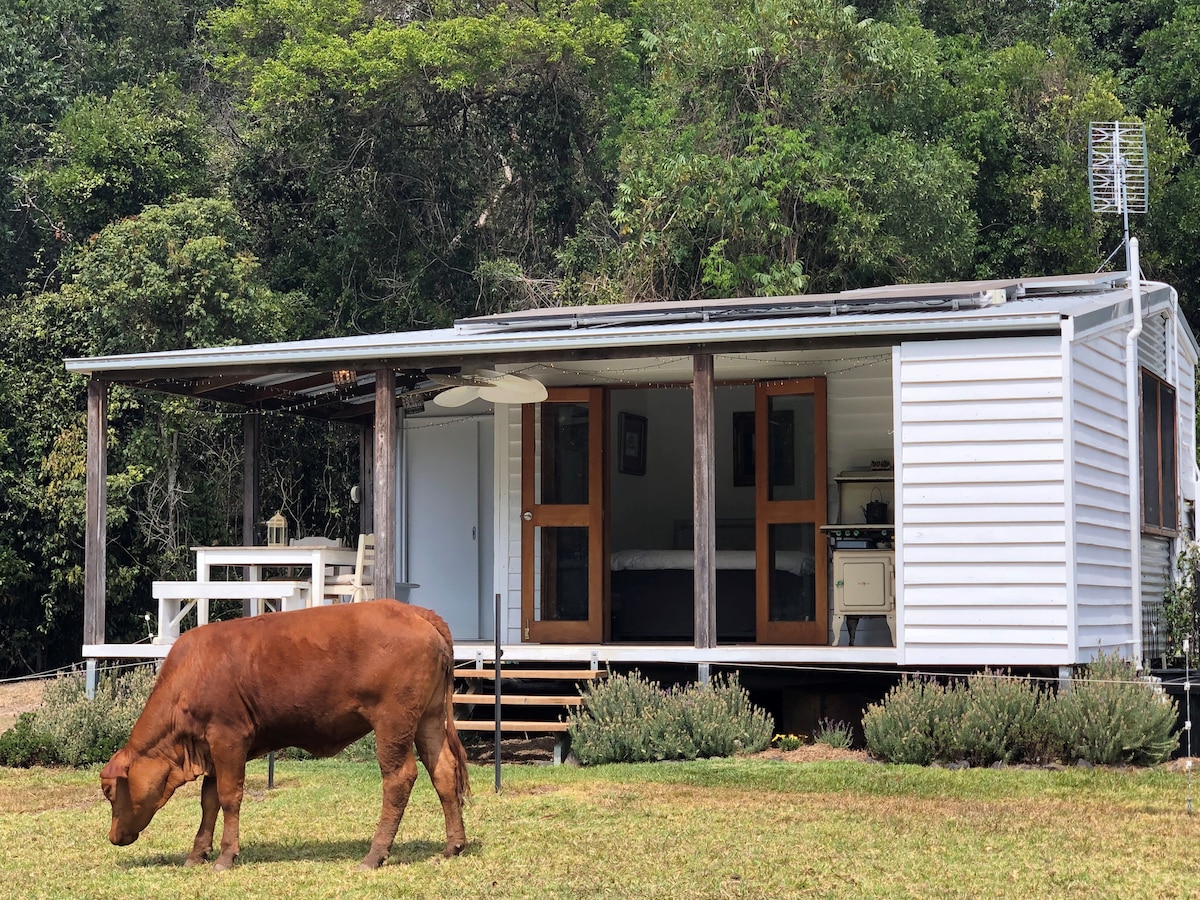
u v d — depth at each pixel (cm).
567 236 2752
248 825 862
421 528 1461
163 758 735
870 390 1284
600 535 1316
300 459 2375
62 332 2123
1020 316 1056
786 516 1288
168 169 2462
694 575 1255
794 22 2416
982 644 1074
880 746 1050
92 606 1280
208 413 2081
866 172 2425
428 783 1012
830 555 1267
